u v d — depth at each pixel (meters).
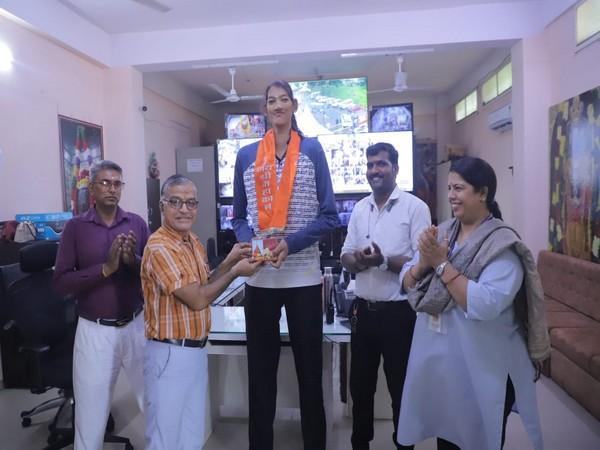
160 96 6.09
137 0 3.27
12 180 3.21
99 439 1.98
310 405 1.74
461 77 6.92
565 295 3.42
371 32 4.10
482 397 1.29
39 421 2.59
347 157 6.04
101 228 2.02
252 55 4.26
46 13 3.48
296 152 1.66
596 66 3.21
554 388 2.85
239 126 6.99
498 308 1.22
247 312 1.76
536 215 3.96
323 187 1.69
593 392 2.45
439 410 1.45
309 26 4.17
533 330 1.29
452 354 1.38
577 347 2.60
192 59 4.34
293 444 2.32
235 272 1.53
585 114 3.27
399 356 1.86
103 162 2.01
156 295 1.57
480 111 6.39
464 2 3.88
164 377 1.57
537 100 3.90
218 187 6.51
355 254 1.85
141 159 4.59
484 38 3.96
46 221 3.16
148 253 1.54
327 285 2.26
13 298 2.15
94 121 4.30
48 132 3.62
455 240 1.44
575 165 3.42
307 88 6.09
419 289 1.44
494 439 1.27
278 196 1.63
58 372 2.18
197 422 1.68
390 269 1.82
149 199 5.62
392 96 8.14
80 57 4.07
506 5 3.91
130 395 2.88
